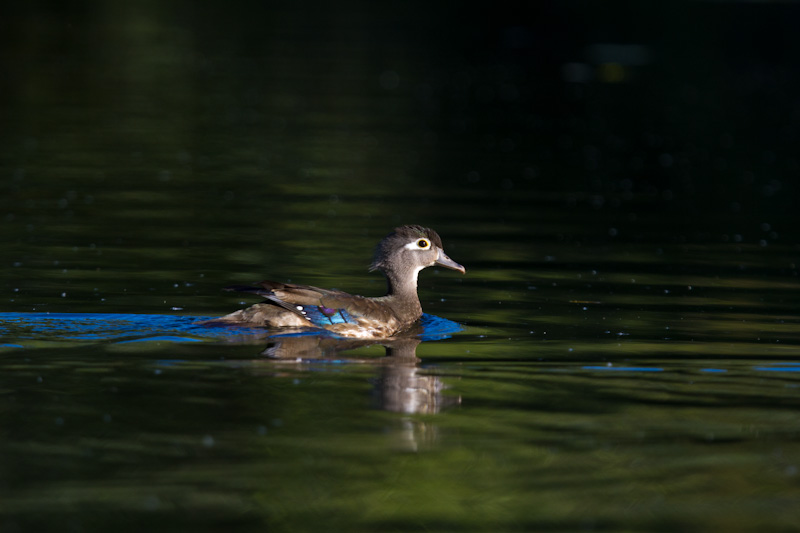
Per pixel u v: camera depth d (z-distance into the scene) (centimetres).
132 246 1945
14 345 1255
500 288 1734
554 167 3130
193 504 843
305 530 810
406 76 5106
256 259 1875
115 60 5059
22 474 887
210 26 6538
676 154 3397
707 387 1181
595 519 843
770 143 3619
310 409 1062
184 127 3559
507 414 1071
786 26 6612
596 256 2005
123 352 1238
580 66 5638
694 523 841
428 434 1004
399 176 2909
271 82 4684
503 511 852
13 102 3897
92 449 939
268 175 2839
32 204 2328
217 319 1392
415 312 1507
